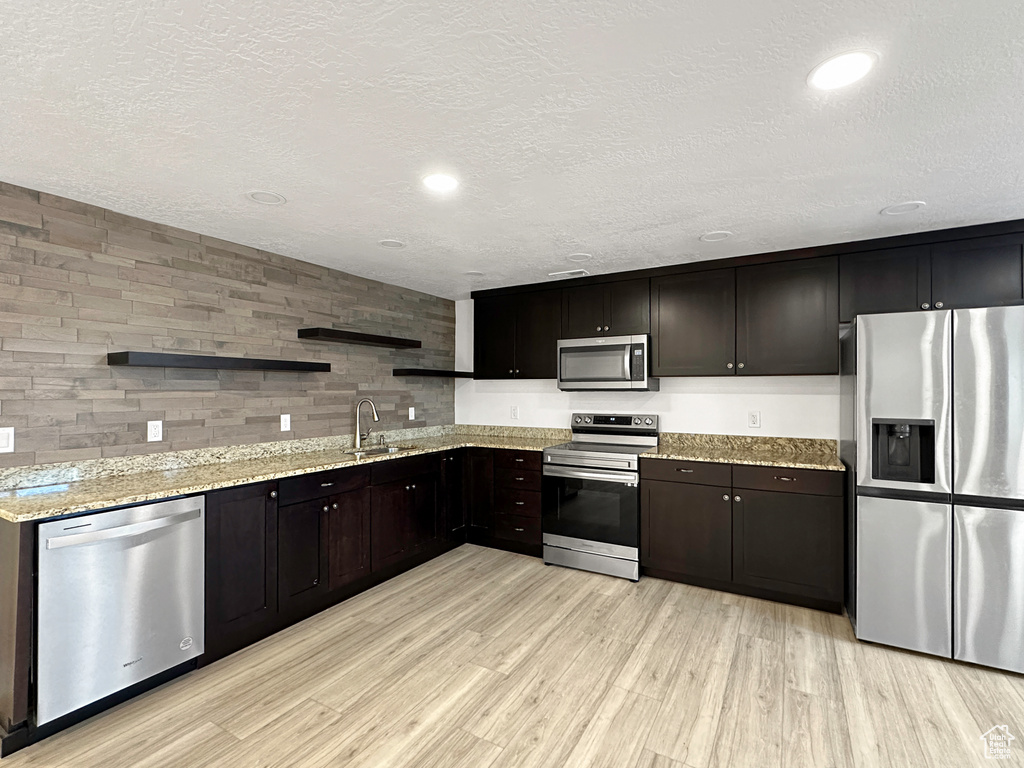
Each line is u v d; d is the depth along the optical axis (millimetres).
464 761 1806
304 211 2514
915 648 2498
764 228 2803
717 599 3180
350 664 2434
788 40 1277
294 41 1270
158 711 2074
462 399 5000
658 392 4047
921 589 2484
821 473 2965
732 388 3762
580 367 3980
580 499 3705
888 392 2535
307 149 1863
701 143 1828
